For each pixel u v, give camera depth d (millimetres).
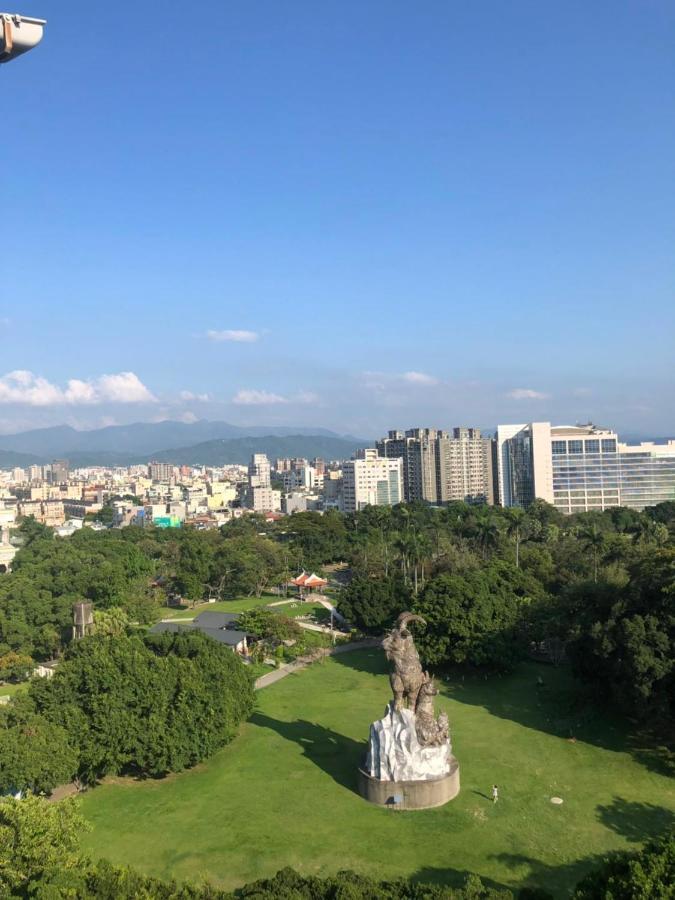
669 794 54156
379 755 55062
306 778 58938
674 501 199125
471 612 84688
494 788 54094
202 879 39656
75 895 31578
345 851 47312
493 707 74812
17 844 36125
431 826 50438
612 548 117188
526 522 179250
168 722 58719
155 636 73000
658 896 29219
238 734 68875
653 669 60594
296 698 80250
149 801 55625
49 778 51406
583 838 48188
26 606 104562
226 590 148375
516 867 44875
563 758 61375
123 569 127188
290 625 102062
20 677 93312
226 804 54594
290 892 31953
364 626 107375
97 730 56906
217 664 66188
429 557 132250
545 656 92562
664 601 64750
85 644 65312
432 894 31547
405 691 56594
